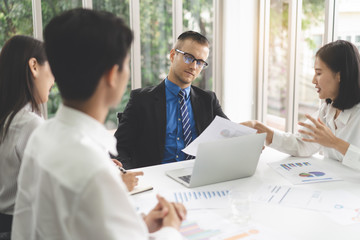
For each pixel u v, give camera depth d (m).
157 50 4.17
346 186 1.43
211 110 2.27
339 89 1.75
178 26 4.16
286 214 1.17
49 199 0.70
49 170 0.68
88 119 0.74
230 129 1.58
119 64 0.74
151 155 2.11
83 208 0.63
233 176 1.50
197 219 1.13
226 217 1.14
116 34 0.73
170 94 2.19
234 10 4.14
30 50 1.30
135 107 2.15
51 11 3.64
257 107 4.20
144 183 1.46
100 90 0.74
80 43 0.70
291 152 1.87
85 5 3.75
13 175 1.27
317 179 1.51
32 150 0.77
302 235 1.03
